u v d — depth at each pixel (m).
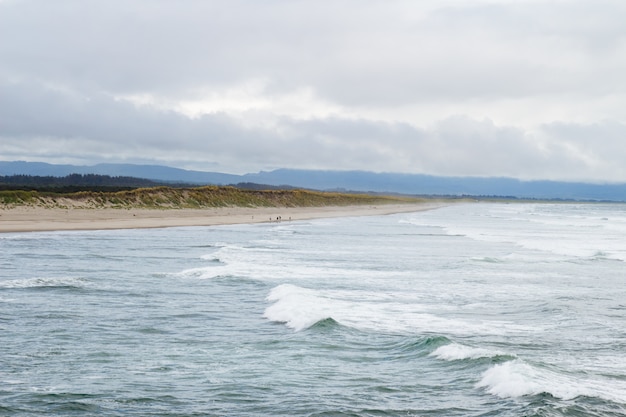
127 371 16.08
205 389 14.76
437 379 15.58
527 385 14.42
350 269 37.66
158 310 24.19
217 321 22.42
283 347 18.80
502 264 41.69
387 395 14.43
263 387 14.96
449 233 76.69
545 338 20.42
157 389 14.68
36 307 24.14
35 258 39.81
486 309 25.44
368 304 26.00
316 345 19.03
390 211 173.38
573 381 15.05
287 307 24.12
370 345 19.14
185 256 43.41
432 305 26.16
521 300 27.64
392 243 59.38
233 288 29.73
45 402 13.65
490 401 13.90
